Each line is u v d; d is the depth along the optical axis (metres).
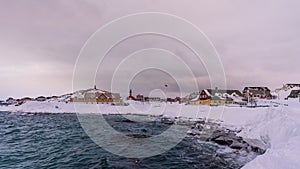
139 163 11.77
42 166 11.01
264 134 13.29
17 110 61.31
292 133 11.30
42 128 26.91
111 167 10.86
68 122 33.88
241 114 26.23
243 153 14.02
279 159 6.21
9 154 13.47
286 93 66.19
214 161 12.32
